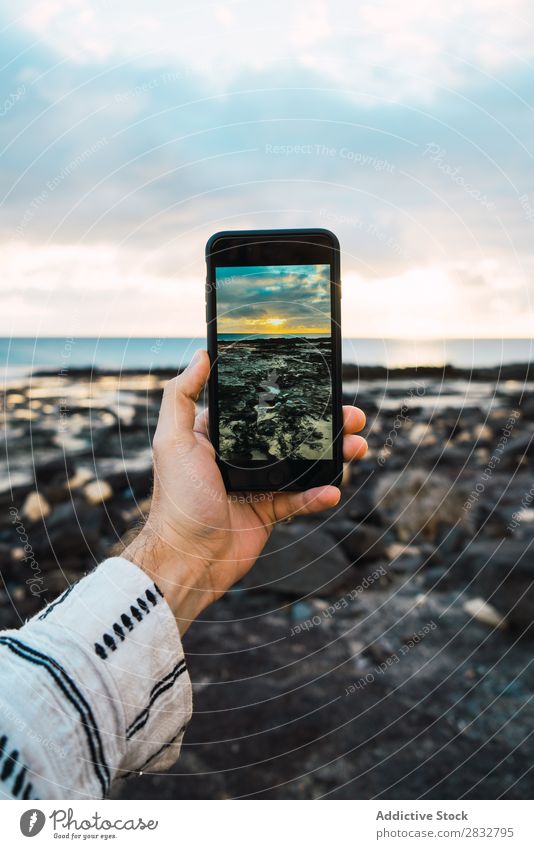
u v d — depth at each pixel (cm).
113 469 922
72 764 90
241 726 367
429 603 515
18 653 94
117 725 97
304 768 331
